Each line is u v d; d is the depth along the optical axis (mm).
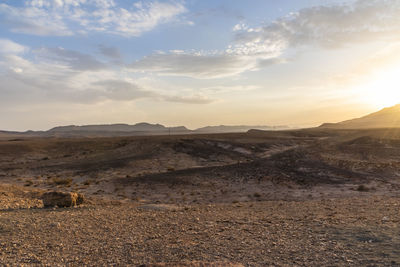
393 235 9680
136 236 11172
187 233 11523
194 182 42125
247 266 7559
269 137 141625
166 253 8906
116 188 38094
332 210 16328
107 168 58438
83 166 62844
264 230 11648
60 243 10242
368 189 35562
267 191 36562
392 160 63688
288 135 174125
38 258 8609
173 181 42375
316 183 41594
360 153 73750
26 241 10453
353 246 8883
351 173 49094
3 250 9398
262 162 61406
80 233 11703
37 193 25203
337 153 75750
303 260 7898
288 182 41969
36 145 105562
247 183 41688
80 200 20875
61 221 13758
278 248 9062
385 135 98812
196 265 7113
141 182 42031
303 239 9992
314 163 60188
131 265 7906
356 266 7285
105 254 8992
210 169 53125
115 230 12219
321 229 11281
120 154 87250
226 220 14070
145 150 90375
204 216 15398
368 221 12258
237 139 126062
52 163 72750
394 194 31047
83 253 9141
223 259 8133
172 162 69625
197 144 100625
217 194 34750
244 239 10297
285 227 12023
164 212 17141
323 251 8578
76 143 114188
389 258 7605
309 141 127500
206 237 10773
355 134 121312
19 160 82500
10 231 11742
